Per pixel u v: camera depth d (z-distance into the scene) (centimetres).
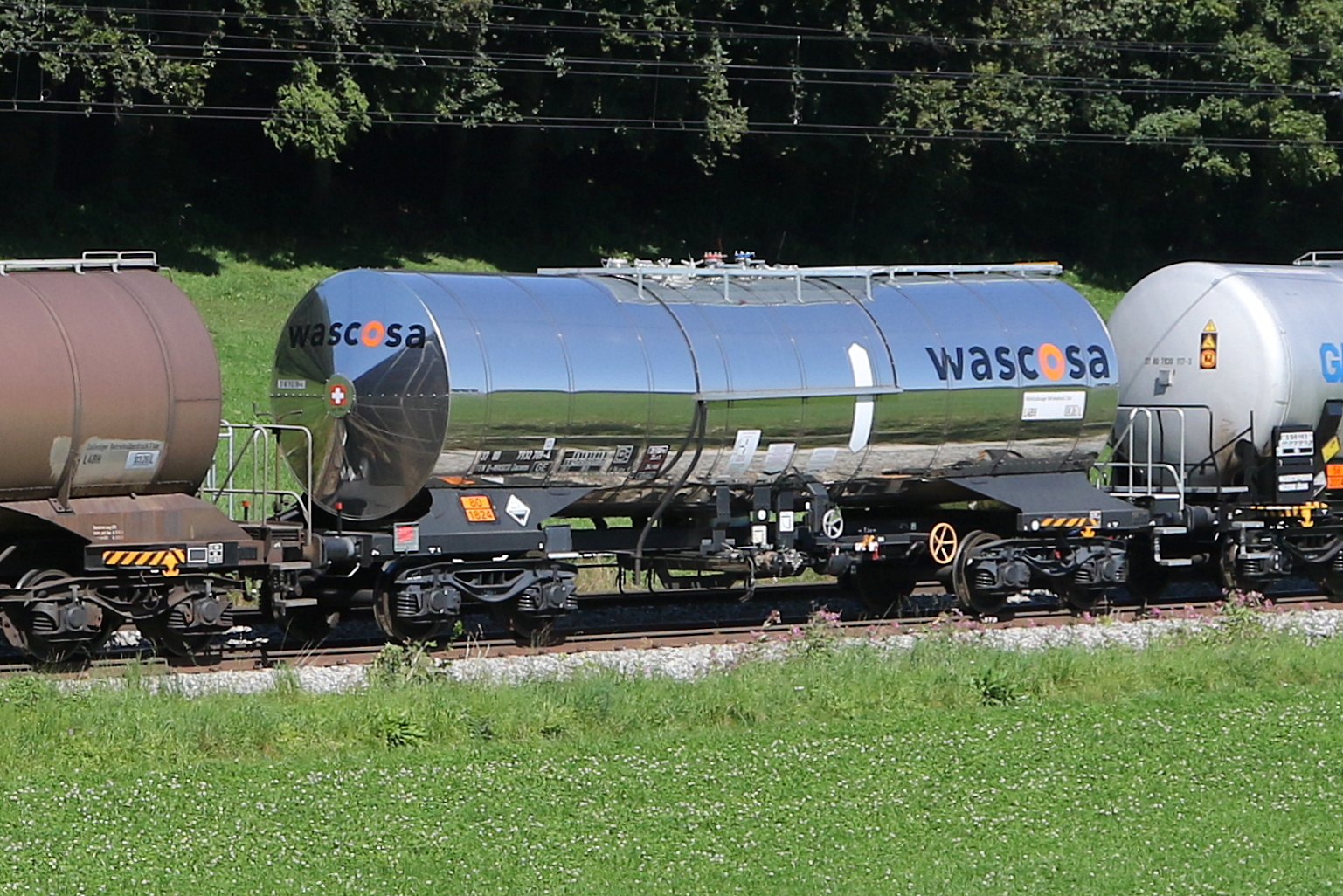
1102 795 5297
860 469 7862
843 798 5166
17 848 4512
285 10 16700
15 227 16300
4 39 15025
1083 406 8250
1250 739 5969
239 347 13688
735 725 5991
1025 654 6900
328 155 16675
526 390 6962
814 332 7706
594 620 7906
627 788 5184
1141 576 9219
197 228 17388
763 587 8862
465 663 6694
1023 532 8238
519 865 4512
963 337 7994
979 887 4466
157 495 6756
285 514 7381
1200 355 8794
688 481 7506
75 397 6347
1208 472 8856
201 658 6806
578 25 18138
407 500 6988
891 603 8544
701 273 7725
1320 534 9088
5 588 6450
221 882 4341
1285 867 4703
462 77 17862
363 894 4291
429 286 7038
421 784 5138
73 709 5512
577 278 7619
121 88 15662
